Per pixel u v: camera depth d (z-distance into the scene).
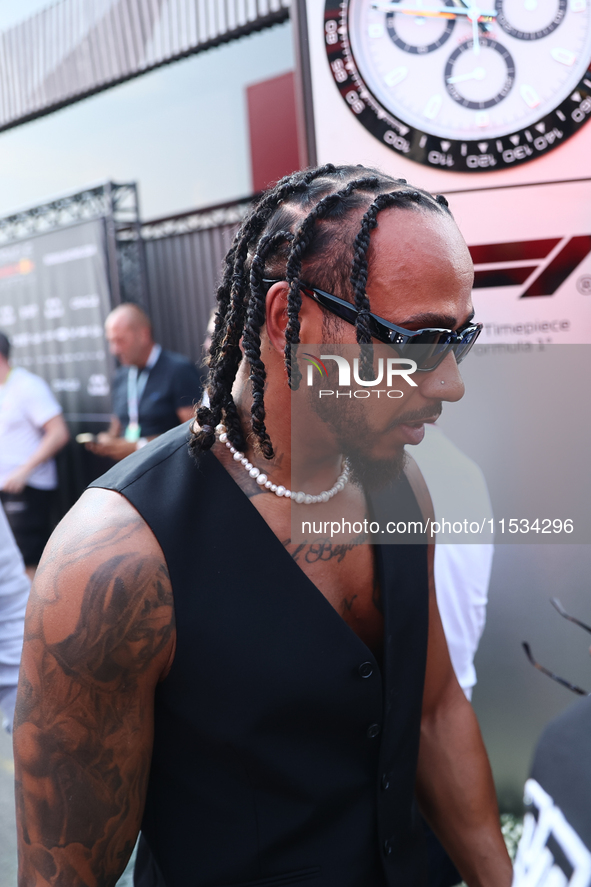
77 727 0.62
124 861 0.68
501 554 1.76
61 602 0.62
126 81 4.76
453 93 1.61
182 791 0.71
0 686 1.59
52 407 4.30
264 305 0.69
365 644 0.76
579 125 1.56
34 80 5.27
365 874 0.76
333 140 1.72
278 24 3.96
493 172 1.63
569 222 1.62
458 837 0.92
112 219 4.79
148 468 0.71
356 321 0.62
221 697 0.67
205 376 0.82
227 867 0.70
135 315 3.81
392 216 0.62
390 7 1.61
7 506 4.36
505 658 1.80
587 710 0.43
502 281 1.67
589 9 1.51
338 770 0.73
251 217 0.72
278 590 0.69
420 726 0.90
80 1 4.82
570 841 0.39
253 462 0.74
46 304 5.27
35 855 0.63
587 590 1.72
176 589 0.65
